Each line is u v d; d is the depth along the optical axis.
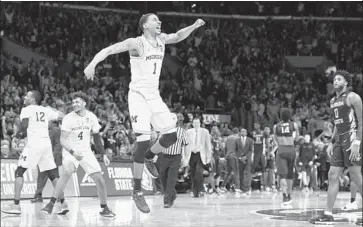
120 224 7.40
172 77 26.69
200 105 23.73
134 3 29.31
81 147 8.54
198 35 29.06
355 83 27.00
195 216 8.70
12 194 12.49
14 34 24.00
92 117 8.72
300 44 29.70
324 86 27.31
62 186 8.87
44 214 8.95
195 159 14.25
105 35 26.47
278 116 23.95
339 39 30.09
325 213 7.90
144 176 15.47
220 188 17.22
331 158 7.95
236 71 27.05
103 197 8.46
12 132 14.81
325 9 31.39
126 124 18.03
